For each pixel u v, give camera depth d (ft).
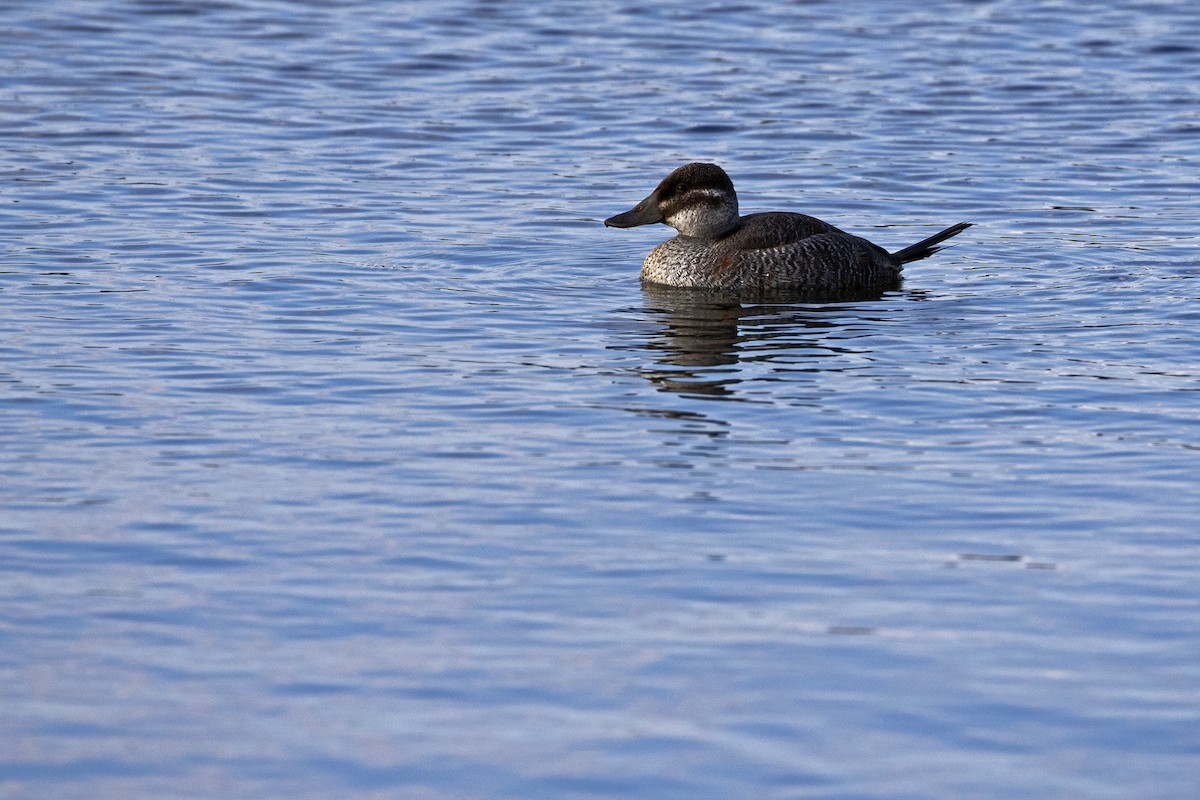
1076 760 27.84
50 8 113.39
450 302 60.34
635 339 55.57
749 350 54.08
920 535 37.76
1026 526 38.29
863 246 64.44
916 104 93.97
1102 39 108.78
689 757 27.91
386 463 42.55
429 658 31.48
